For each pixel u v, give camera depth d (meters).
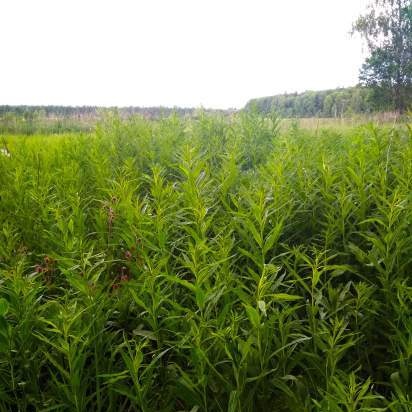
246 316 2.20
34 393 2.06
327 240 2.87
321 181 3.78
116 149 6.45
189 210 3.24
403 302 2.19
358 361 2.28
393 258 2.46
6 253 2.96
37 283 2.27
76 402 1.84
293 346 2.08
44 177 4.68
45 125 21.61
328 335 2.04
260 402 2.01
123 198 3.26
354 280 2.93
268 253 2.97
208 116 7.58
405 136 4.58
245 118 7.00
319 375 2.08
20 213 3.89
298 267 2.93
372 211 3.32
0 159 6.29
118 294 2.52
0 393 1.93
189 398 1.96
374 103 37.44
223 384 1.96
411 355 2.00
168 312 2.21
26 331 1.99
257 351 1.94
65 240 2.63
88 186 4.99
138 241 2.77
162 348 2.23
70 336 1.88
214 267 2.10
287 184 3.48
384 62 38.81
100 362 2.10
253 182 3.75
